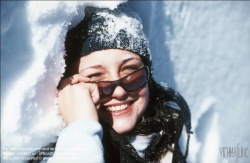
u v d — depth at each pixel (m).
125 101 1.26
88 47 1.18
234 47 2.11
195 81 2.04
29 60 0.91
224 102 2.13
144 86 1.31
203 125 2.09
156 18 1.82
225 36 2.07
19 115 0.90
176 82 1.99
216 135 2.09
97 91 1.19
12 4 0.87
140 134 1.39
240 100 2.16
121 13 1.25
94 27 1.19
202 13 1.98
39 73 0.93
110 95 1.22
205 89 2.08
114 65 1.20
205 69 2.06
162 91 1.52
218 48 2.06
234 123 2.14
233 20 2.08
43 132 1.05
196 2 1.94
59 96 1.15
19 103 0.90
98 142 1.04
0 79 0.88
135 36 1.24
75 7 1.02
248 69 2.15
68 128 1.05
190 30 1.96
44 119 1.06
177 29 1.92
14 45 0.89
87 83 1.18
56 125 1.11
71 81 1.18
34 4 0.91
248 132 2.14
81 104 1.12
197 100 2.07
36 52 0.92
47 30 0.96
